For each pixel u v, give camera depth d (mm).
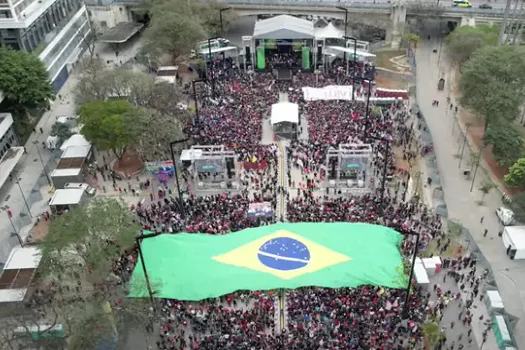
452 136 99062
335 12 142750
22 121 98875
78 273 57500
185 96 111500
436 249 68938
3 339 52125
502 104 89125
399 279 62438
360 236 68562
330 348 54000
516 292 64375
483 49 98188
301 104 107000
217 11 138250
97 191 84125
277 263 65250
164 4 131875
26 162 93562
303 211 75000
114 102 88375
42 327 54344
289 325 57438
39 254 60438
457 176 87438
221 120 99750
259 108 105375
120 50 139875
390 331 56188
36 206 81375
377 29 145250
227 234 69875
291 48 135125
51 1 117125
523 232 70688
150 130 84375
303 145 91875
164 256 66500
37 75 95812
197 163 83125
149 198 81562
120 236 59875
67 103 114062
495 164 90438
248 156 88562
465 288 62906
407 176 84062
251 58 127562
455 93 114750
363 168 81188
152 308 59219
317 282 62406
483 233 74250
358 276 63000
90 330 53406
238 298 62500
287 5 143375
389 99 104812
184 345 56031
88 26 143125
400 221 72625
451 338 56844
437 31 149250
